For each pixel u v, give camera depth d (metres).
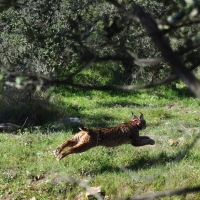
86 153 18.25
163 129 22.52
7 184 16.50
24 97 27.14
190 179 15.48
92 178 16.36
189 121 25.86
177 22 4.08
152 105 32.94
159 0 4.52
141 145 17.89
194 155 17.88
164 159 17.56
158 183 15.32
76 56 4.61
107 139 17.05
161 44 3.80
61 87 34.75
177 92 35.12
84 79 36.22
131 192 14.93
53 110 27.31
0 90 4.43
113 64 35.94
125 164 17.47
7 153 18.83
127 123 17.78
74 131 23.81
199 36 4.21
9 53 20.80
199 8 3.93
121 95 34.94
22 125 25.56
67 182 15.95
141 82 35.19
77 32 4.91
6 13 20.00
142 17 3.96
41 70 15.09
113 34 4.59
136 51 23.08
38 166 17.52
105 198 15.09
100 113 29.12
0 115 26.09
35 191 16.03
